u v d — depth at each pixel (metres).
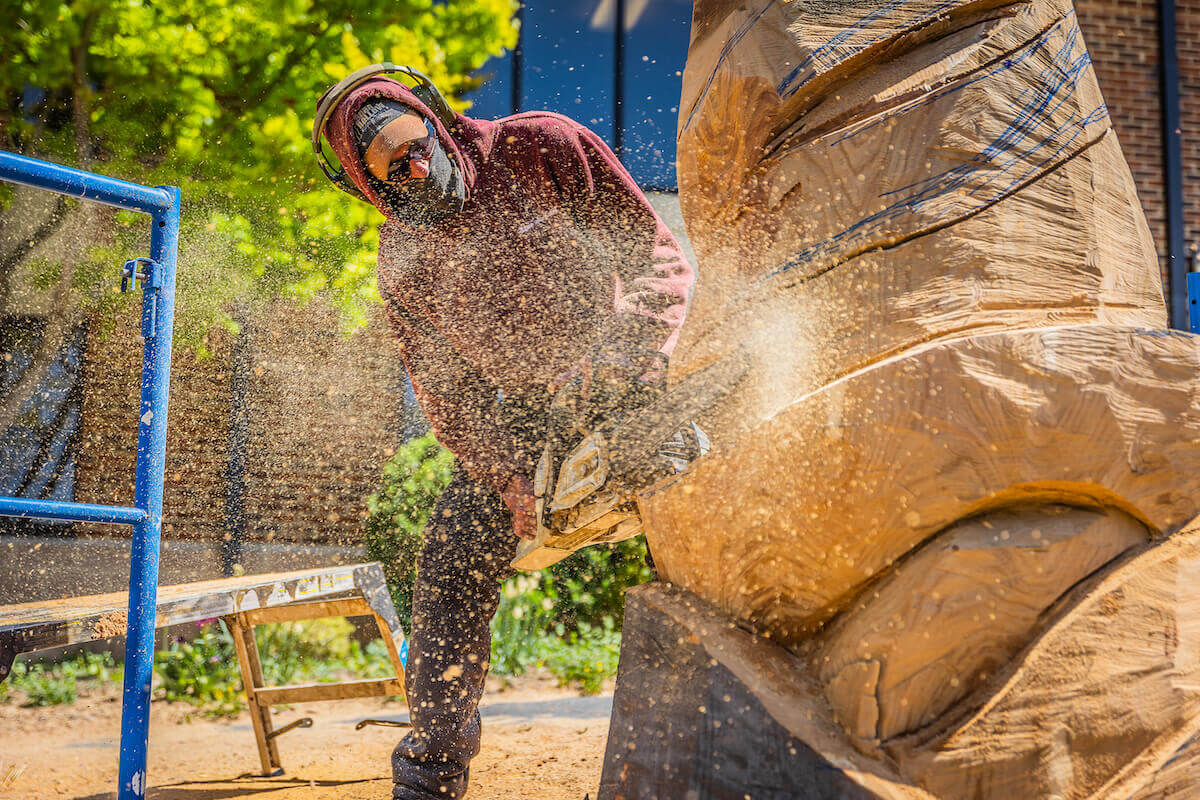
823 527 1.13
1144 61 7.66
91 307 6.15
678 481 1.28
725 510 1.22
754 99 1.28
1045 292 1.15
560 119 2.08
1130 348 1.06
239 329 5.95
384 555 5.97
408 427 6.58
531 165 2.01
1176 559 1.08
